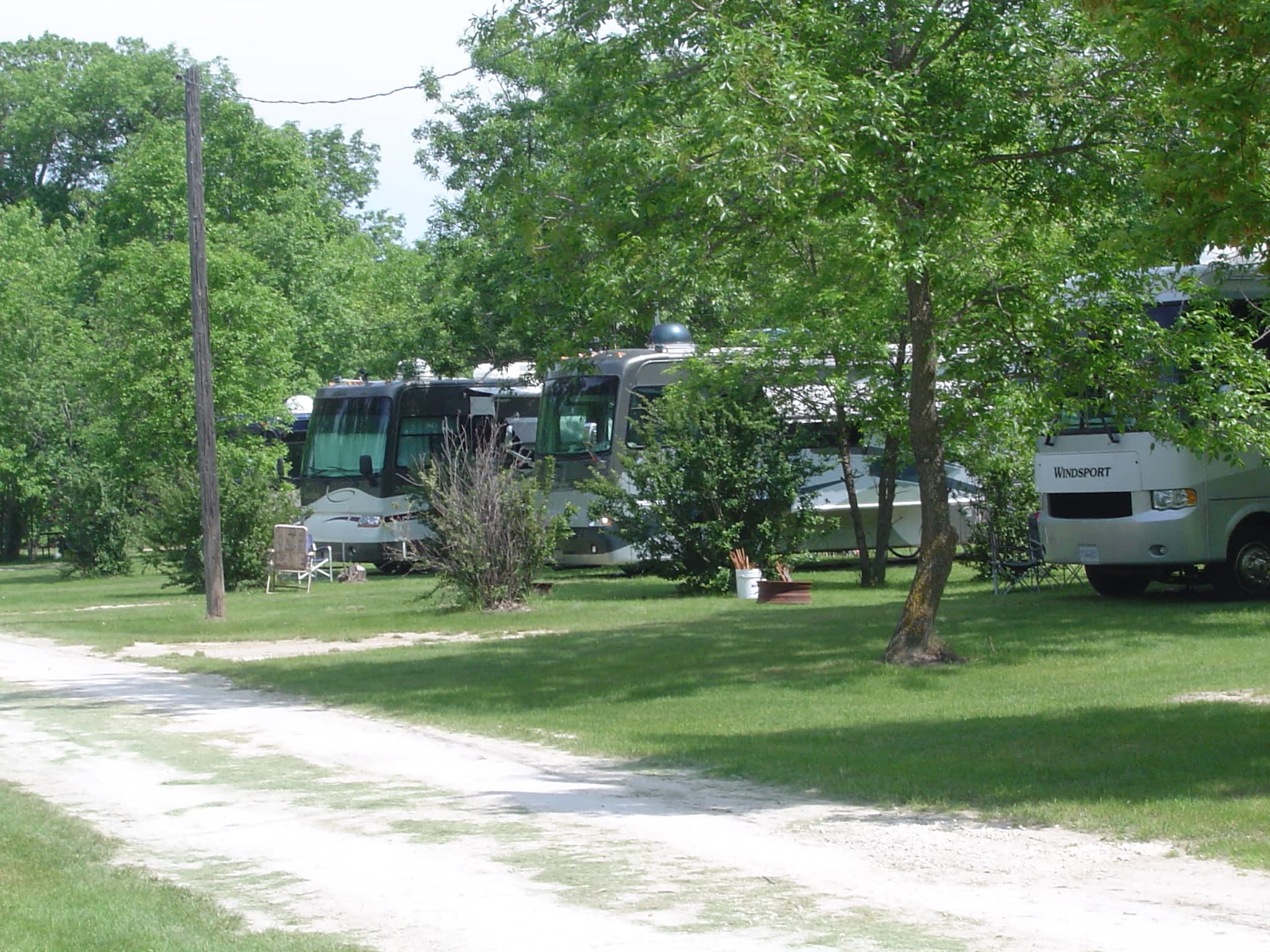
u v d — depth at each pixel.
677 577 32.34
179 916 8.46
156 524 39.62
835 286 28.59
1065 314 19.67
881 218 17.81
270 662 22.31
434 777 13.19
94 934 8.04
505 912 8.54
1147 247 15.23
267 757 14.36
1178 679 17.03
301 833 10.86
